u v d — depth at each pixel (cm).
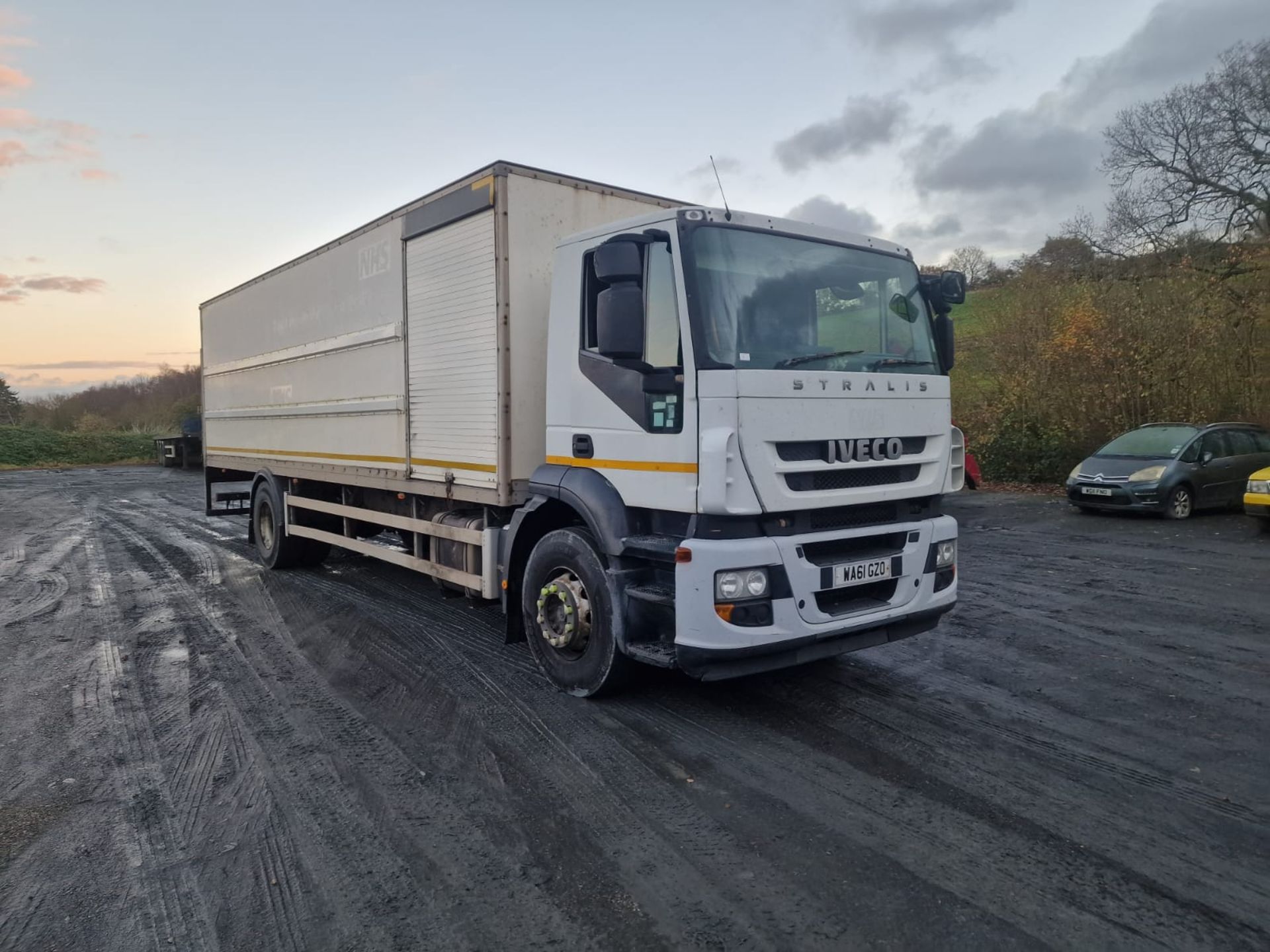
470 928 297
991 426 1817
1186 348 1579
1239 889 310
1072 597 788
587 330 516
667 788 404
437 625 736
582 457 519
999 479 1780
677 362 449
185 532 1474
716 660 432
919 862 333
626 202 634
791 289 480
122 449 4166
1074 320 1680
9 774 444
